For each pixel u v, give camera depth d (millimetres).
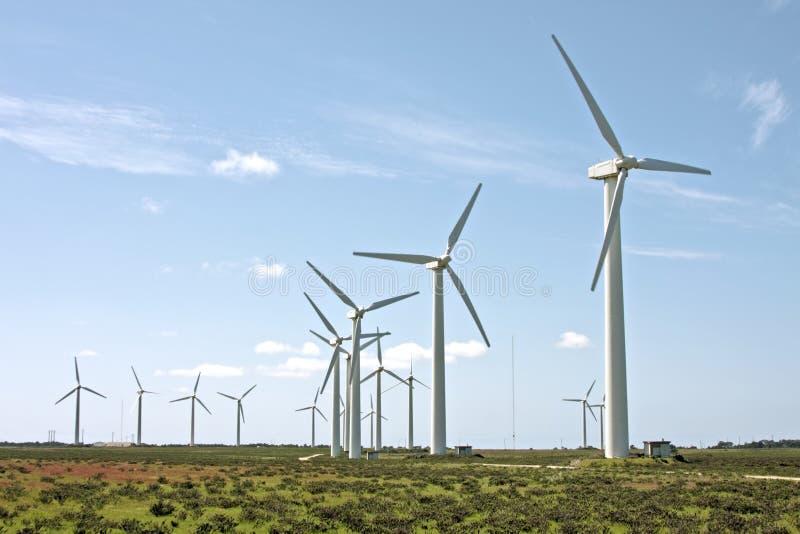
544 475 71312
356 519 38625
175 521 38125
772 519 39656
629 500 47750
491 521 38625
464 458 111875
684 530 35125
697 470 76750
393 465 98562
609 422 90500
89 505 42594
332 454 144500
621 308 91438
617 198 89875
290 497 50188
